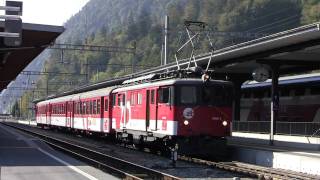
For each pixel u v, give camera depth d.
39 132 52.59
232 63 30.77
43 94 113.12
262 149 22.19
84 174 15.77
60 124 51.53
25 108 136.62
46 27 23.66
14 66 40.50
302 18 67.62
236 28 69.81
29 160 19.86
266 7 69.81
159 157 23.77
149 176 16.55
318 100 36.59
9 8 12.80
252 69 35.09
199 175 17.00
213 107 22.34
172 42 66.75
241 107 49.00
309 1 68.12
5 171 16.31
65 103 49.03
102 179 14.69
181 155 23.34
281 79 40.78
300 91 39.28
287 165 19.58
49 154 22.59
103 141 37.00
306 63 30.23
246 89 47.22
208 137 22.27
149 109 24.50
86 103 39.66
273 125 28.97
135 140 27.02
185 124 21.89
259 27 66.38
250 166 19.80
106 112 33.31
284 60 29.83
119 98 30.02
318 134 28.42
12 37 12.83
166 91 22.50
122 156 24.20
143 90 25.28
